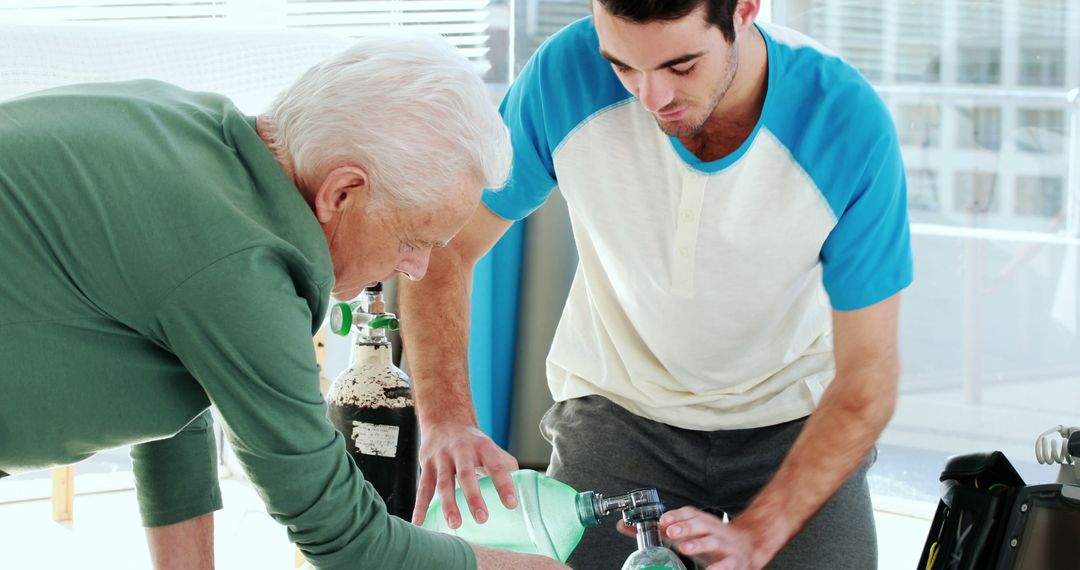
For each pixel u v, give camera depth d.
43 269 1.14
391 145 1.18
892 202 1.60
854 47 3.24
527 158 1.76
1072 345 3.17
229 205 1.15
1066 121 3.09
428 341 1.77
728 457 1.80
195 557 1.72
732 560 1.40
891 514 3.16
